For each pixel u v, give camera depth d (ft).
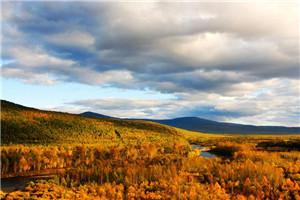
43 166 262.47
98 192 146.30
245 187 139.64
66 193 145.59
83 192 147.64
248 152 239.09
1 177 220.43
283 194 130.41
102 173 179.42
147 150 329.93
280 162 192.95
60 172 202.28
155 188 147.33
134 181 162.40
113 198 137.39
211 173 167.53
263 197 131.44
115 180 169.17
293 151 303.48
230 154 349.20
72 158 287.28
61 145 341.21
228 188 143.54
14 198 136.67
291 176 153.17
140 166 199.00
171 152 346.95
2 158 241.96
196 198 128.57
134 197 137.08
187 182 153.28
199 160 205.26
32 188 157.89
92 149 311.27
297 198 126.62
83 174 183.52
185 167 186.09
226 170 162.40
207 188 142.61
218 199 127.54
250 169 157.58
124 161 255.29
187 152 346.13
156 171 172.35
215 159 212.23
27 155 262.47
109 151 311.47
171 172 170.91
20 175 230.68
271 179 145.48
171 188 141.18
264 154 225.35
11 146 308.19
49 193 145.28
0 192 149.79
